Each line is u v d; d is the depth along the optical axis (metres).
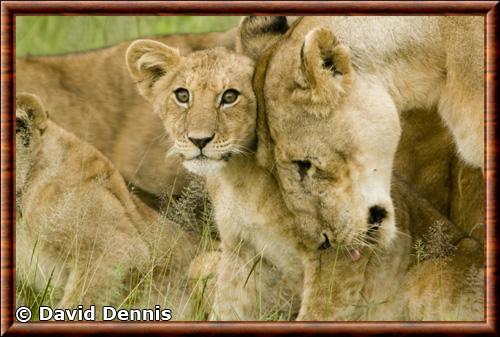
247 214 11.66
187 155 11.60
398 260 11.62
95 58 13.93
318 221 11.05
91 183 12.49
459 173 12.22
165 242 12.38
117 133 13.55
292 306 11.93
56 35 16.91
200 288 11.99
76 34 16.91
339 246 11.07
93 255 12.23
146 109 13.55
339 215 10.97
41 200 12.28
